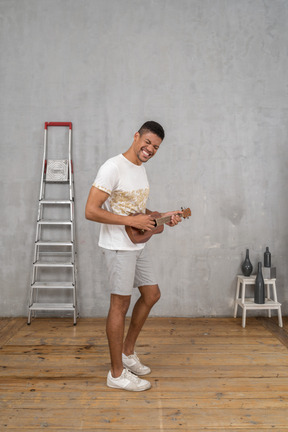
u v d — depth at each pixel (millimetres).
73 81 3879
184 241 3945
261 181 3973
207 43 3914
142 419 2078
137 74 3885
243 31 3932
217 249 3961
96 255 3914
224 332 3480
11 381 2504
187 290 3955
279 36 3949
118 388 2404
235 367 2729
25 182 3895
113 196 2395
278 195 3986
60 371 2654
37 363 2783
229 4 3918
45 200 3820
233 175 3955
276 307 3650
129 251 2371
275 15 3939
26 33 3855
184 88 3908
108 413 2133
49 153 3895
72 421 2057
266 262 3787
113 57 3879
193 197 3938
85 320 3824
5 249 3908
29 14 3855
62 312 3934
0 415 2107
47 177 3814
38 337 3324
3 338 3293
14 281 3910
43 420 2064
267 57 3947
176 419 2078
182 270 3953
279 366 2748
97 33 3867
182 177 3928
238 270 3979
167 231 3932
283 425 2029
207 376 2586
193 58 3908
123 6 3871
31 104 3879
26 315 3926
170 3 3891
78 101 3883
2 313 3916
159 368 2711
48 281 3939
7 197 3893
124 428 1995
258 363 2799
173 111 3908
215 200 3951
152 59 3889
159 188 3920
